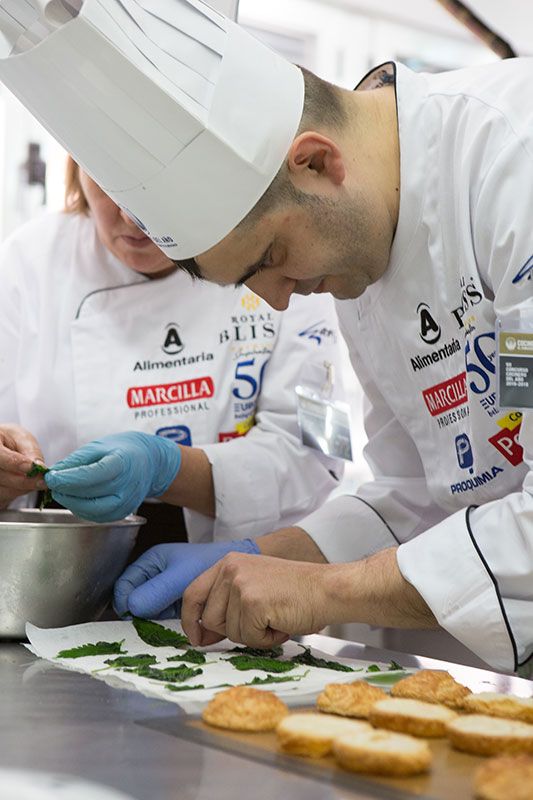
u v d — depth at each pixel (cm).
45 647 141
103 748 96
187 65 126
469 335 142
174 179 128
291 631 137
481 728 98
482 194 135
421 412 161
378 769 89
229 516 189
